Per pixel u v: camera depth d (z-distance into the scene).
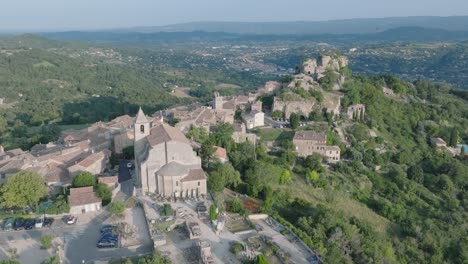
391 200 159.00
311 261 90.50
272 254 92.62
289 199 131.50
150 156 117.69
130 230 99.38
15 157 148.75
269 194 124.69
